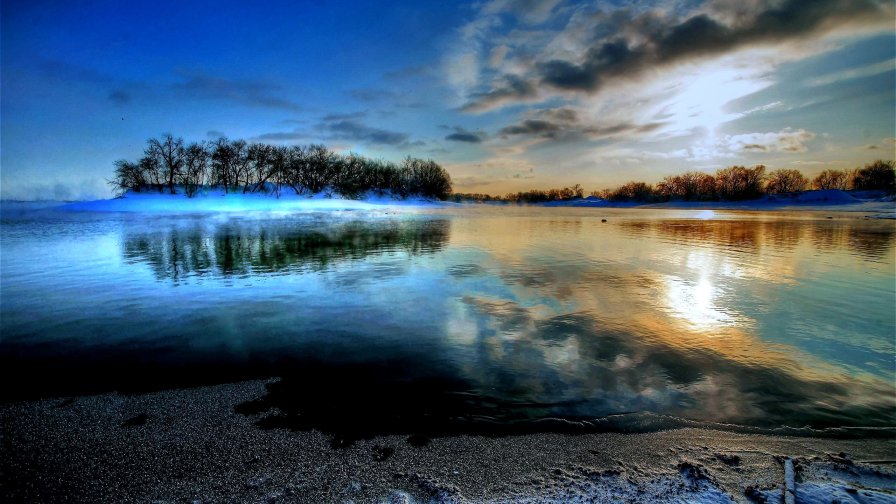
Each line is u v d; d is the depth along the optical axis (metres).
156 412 3.40
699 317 6.07
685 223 27.39
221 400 3.61
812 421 3.35
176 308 6.51
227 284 8.20
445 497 2.40
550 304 6.73
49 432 3.09
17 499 2.41
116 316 6.10
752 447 2.98
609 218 33.72
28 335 5.25
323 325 5.69
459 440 3.04
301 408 3.49
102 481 2.56
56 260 11.10
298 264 10.51
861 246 14.36
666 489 2.48
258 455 2.83
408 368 4.30
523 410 3.48
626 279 8.65
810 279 8.70
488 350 4.80
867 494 2.40
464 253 12.48
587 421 3.32
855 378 4.13
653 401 3.65
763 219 32.72
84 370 4.23
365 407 3.51
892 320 5.94
